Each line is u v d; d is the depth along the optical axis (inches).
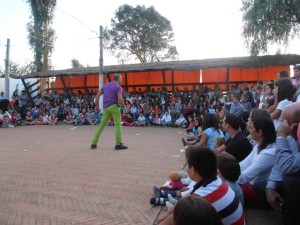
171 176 189.3
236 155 197.3
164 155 338.3
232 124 202.4
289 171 128.3
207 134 251.1
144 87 936.9
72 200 188.7
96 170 267.0
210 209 64.6
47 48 1133.1
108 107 373.4
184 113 725.3
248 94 411.5
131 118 776.9
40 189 212.2
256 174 163.5
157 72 919.0
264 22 664.4
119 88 373.4
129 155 337.4
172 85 896.9
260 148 167.2
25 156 337.7
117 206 177.6
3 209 174.1
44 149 385.7
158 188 189.9
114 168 274.2
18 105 903.7
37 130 657.0
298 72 281.7
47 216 163.5
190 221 62.9
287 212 136.2
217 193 113.7
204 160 117.8
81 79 999.0
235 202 115.8
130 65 904.9
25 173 258.2
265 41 675.4
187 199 66.9
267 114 172.7
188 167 121.5
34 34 1120.8
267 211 170.2
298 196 128.2
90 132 604.4
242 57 773.3
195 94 762.2
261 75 802.2
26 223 154.5
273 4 636.1
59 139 488.1
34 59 1139.3
